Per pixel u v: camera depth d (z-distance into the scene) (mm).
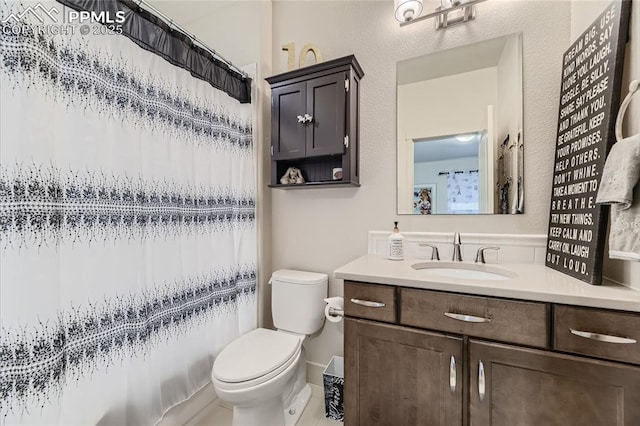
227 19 1859
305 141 1533
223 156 1503
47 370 766
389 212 1538
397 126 1519
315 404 1546
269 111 1860
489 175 1329
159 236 1143
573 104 1074
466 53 1382
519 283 887
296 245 1801
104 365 937
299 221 1790
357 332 1057
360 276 1050
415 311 967
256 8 1776
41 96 762
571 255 996
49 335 771
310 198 1754
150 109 1106
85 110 886
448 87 1416
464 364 898
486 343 865
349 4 1649
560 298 775
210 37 1910
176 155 1229
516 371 830
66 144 841
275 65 1882
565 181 1083
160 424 1178
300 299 1546
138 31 1041
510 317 838
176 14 1916
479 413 874
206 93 1396
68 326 844
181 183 1251
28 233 734
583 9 1102
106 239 946
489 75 1338
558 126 1177
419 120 1473
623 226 752
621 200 721
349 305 1077
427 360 949
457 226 1389
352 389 1065
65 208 839
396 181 1521
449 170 1409
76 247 866
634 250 720
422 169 1464
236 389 1050
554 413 788
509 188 1290
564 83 1156
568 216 1040
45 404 763
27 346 731
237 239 1612
